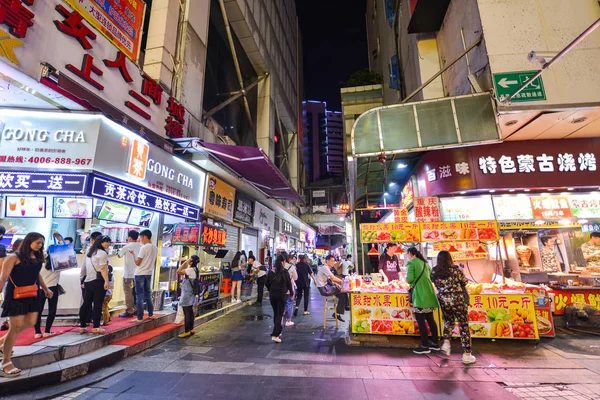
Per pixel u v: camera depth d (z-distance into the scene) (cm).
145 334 522
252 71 1623
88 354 411
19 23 395
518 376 379
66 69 468
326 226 2844
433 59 884
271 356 456
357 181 1000
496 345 504
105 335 454
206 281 755
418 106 663
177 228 758
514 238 732
